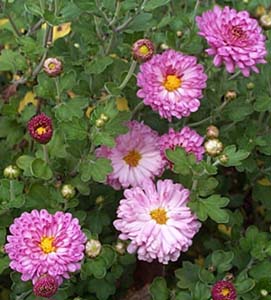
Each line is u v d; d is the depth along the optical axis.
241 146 0.48
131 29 0.47
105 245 0.42
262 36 0.44
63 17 0.46
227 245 0.48
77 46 0.51
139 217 0.41
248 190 0.54
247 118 0.51
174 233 0.40
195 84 0.44
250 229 0.45
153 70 0.44
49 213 0.40
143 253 0.41
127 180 0.45
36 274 0.37
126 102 0.51
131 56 0.46
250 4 0.55
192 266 0.44
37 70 0.49
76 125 0.43
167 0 0.46
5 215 0.43
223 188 0.52
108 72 0.49
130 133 0.46
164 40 0.52
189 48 0.51
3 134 0.48
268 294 0.43
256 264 0.44
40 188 0.43
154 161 0.46
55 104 0.47
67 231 0.37
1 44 0.53
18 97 0.51
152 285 0.43
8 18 0.50
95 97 0.49
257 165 0.51
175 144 0.44
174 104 0.44
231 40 0.43
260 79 0.49
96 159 0.43
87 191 0.44
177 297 0.42
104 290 0.45
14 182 0.42
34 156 0.45
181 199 0.41
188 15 0.52
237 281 0.42
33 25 0.52
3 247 0.41
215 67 0.49
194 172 0.41
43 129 0.39
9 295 0.47
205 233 0.51
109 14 0.48
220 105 0.49
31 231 0.37
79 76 0.49
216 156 0.41
